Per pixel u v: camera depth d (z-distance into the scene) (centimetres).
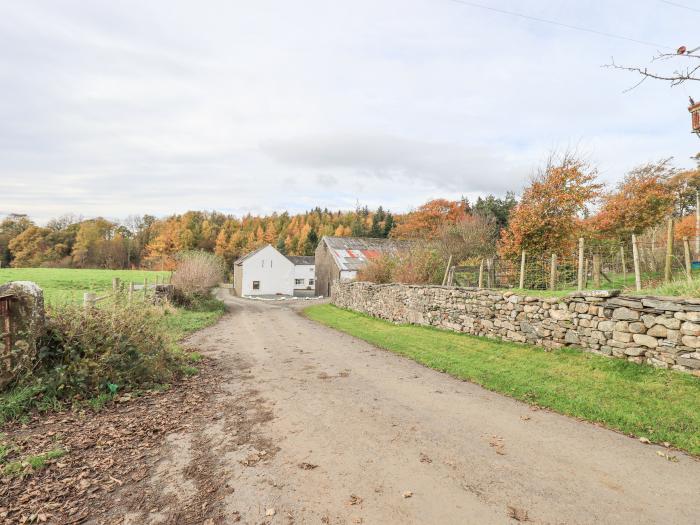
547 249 1642
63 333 644
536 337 848
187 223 7925
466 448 438
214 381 743
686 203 2711
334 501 340
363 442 459
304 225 9050
